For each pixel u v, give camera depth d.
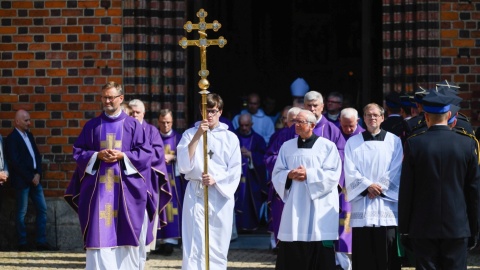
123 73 31.09
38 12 31.17
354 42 39.84
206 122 23.16
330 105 31.31
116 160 23.41
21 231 30.67
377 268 24.44
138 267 24.20
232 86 40.22
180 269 27.86
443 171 20.44
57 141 31.19
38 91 31.25
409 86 30.61
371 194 24.20
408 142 20.77
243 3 40.22
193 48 32.97
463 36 30.52
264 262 28.92
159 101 31.30
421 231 20.48
